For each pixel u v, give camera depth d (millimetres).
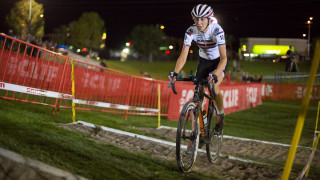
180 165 2963
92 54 41625
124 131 5555
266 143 6191
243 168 3658
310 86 1942
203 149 4637
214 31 3334
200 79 3242
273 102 20047
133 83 9391
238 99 14695
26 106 5902
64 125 4727
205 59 3619
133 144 4496
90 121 6059
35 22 30797
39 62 7109
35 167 2119
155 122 8609
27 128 3531
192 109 3096
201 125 3291
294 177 3326
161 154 4070
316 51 1903
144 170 2922
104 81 8922
